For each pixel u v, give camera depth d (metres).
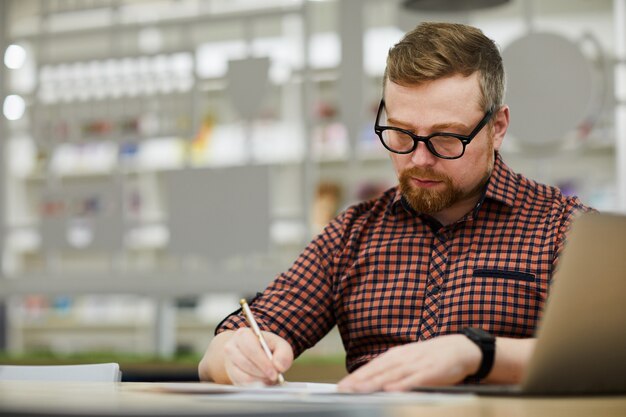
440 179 1.48
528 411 0.72
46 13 5.17
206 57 5.01
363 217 1.70
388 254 1.62
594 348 0.92
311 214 4.50
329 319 1.68
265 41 4.86
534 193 1.60
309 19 4.61
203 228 4.60
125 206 4.86
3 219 5.13
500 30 4.41
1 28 5.19
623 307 0.92
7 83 5.17
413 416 0.66
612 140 4.14
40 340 5.68
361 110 4.35
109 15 5.08
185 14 4.97
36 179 5.28
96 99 4.87
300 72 4.62
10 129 5.18
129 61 4.80
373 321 1.60
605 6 4.34
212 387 1.01
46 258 5.03
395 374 1.01
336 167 4.76
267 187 4.49
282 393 0.92
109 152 5.19
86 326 5.66
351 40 4.38
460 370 1.07
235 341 1.30
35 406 0.62
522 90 3.85
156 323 4.81
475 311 1.52
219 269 4.66
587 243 0.88
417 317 1.57
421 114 1.46
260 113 4.54
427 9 3.43
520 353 1.14
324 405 0.73
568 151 3.96
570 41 3.80
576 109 3.79
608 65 3.94
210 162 4.88
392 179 4.65
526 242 1.54
